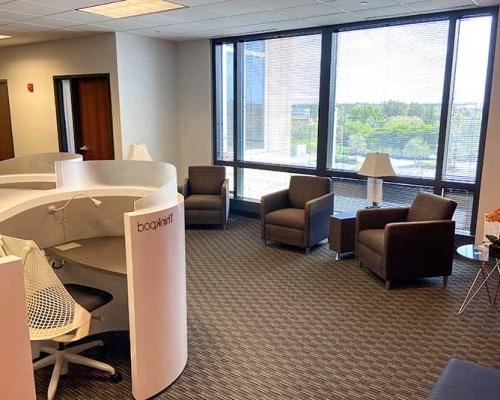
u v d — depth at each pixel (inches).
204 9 178.5
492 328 125.6
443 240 152.4
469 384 72.9
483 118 178.9
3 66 289.6
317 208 192.1
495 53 167.8
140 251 84.7
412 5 169.6
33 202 101.3
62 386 97.4
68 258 99.0
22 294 62.9
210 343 116.5
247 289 153.5
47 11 181.3
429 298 146.1
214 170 241.0
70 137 272.4
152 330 90.0
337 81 219.8
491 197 175.9
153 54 253.3
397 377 101.7
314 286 156.3
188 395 94.4
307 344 116.4
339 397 94.2
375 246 156.8
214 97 261.9
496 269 167.2
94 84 253.3
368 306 139.9
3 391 62.5
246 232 228.4
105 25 211.8
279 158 249.0
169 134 272.5
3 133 309.7
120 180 115.5
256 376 101.7
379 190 185.5
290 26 215.0
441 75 187.8
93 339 116.6
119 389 96.6
